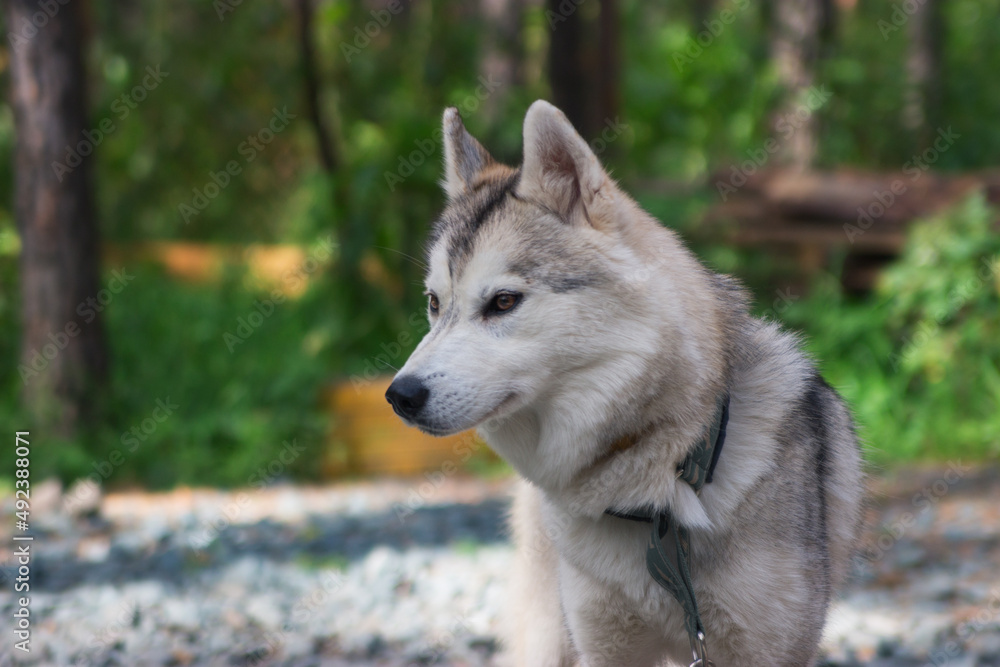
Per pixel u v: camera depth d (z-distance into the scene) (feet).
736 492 8.87
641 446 8.86
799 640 9.14
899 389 28.86
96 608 15.88
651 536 8.93
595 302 8.87
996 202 31.83
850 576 13.65
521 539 11.52
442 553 19.43
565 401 9.02
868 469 11.94
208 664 13.28
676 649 9.66
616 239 9.05
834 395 11.05
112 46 42.34
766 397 9.30
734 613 8.95
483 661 13.17
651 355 8.75
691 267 9.64
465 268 9.37
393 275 35.68
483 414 8.96
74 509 23.12
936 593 15.66
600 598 9.39
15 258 32.27
